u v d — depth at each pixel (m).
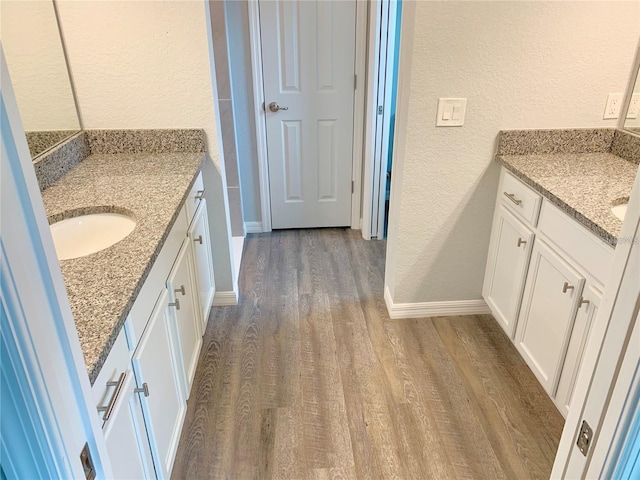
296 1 2.89
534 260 1.88
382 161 3.22
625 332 0.62
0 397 0.44
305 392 2.04
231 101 2.99
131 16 2.00
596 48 1.98
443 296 2.49
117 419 1.10
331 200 3.51
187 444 1.80
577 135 2.12
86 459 0.61
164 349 1.52
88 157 2.20
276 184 3.43
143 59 2.08
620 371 0.63
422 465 1.71
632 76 2.02
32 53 1.77
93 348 0.96
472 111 2.06
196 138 2.23
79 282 1.19
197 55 2.09
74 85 2.10
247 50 3.00
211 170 2.33
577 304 1.59
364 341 2.35
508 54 1.96
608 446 0.67
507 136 2.10
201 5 2.00
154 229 1.46
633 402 0.62
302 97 3.15
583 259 1.55
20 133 0.48
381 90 3.02
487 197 2.24
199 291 2.14
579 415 0.75
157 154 2.24
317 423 1.89
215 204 2.41
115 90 2.13
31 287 0.48
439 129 2.09
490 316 2.53
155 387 1.41
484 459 1.73
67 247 1.58
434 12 1.87
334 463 1.72
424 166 2.16
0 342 0.43
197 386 2.08
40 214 0.51
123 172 1.99
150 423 1.36
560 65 2.00
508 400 1.99
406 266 2.39
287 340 2.36
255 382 2.10
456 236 2.33
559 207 1.67
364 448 1.78
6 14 1.62
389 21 2.85
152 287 1.40
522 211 1.97
